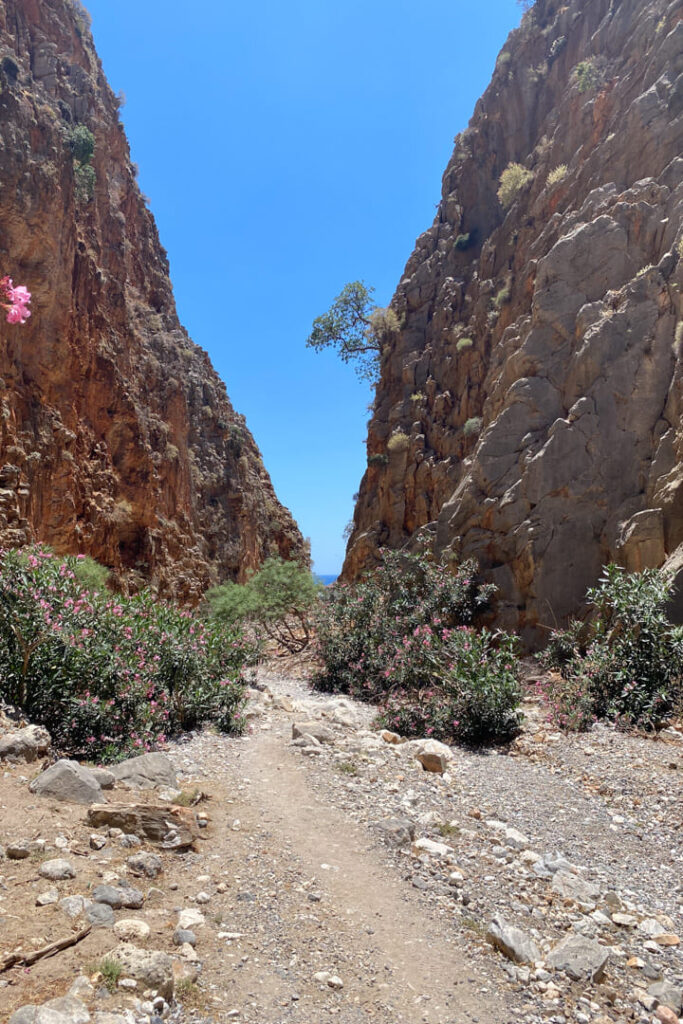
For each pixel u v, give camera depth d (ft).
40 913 11.11
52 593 24.63
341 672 45.29
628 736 28.07
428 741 26.08
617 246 52.08
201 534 141.90
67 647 22.80
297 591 66.69
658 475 43.16
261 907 12.85
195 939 11.30
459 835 17.88
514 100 88.63
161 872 13.71
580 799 21.76
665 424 44.78
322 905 13.23
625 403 46.55
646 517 41.45
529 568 46.03
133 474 109.50
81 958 9.93
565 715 30.55
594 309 50.47
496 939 12.47
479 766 24.94
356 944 11.94
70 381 97.19
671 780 22.75
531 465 48.19
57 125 98.73
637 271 51.31
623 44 70.95
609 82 68.64
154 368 125.70
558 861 16.69
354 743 26.35
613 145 61.05
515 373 54.54
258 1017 9.59
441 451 79.77
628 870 16.85
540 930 13.37
